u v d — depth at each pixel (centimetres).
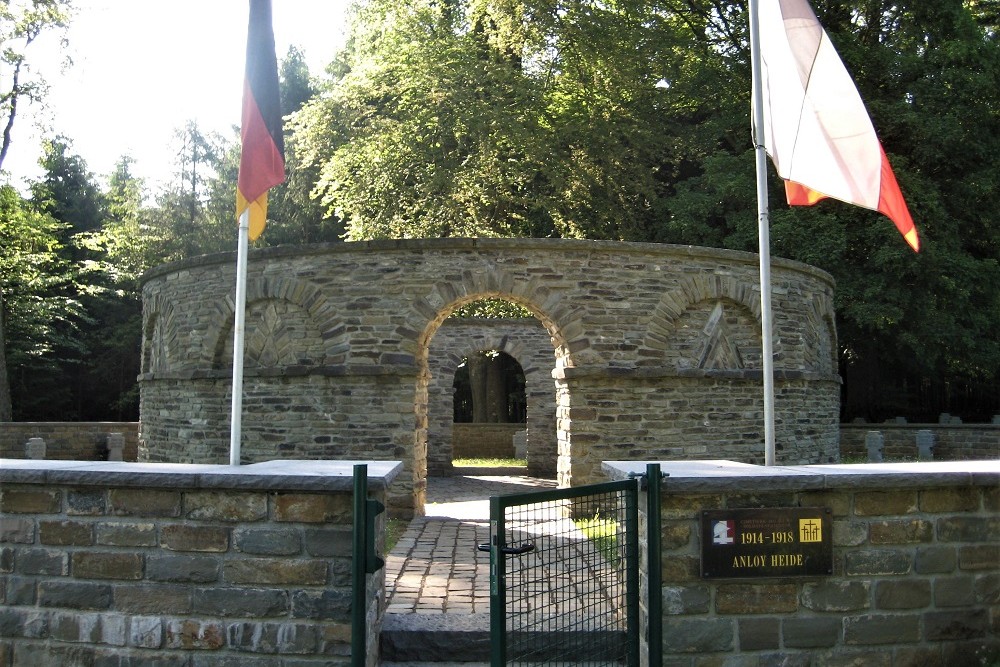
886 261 2244
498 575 462
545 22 2514
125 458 2314
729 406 1298
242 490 535
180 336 1406
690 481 528
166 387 1445
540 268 1214
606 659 600
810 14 696
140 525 546
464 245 1205
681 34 2852
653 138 2631
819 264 2239
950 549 557
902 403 3025
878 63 2422
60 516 555
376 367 1201
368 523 517
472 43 2611
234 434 673
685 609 532
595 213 2670
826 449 1531
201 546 539
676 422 1249
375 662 579
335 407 1222
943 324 2331
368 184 2575
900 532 552
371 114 2698
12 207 2916
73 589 549
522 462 2355
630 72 2589
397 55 2630
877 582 548
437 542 995
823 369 1554
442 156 2530
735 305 1327
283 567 532
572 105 2770
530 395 2014
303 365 1241
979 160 2439
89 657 545
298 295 1248
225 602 535
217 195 3616
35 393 3366
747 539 534
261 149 724
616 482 529
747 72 2619
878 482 541
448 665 620
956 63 2361
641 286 1244
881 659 544
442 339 2023
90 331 3559
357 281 1226
